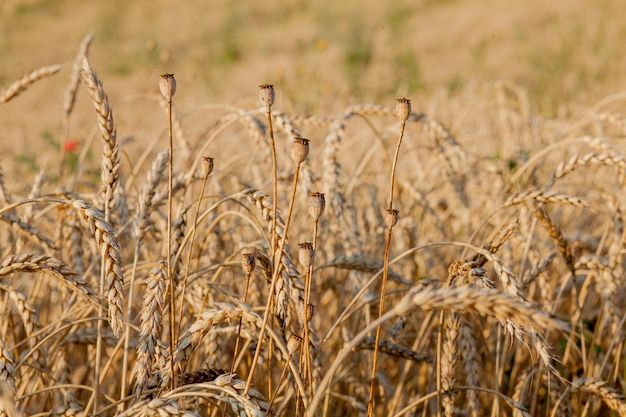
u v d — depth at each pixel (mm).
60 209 5285
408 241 6395
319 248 6102
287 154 7602
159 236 5551
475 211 7148
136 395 3395
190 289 4594
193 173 4992
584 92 20844
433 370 4941
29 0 45406
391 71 25172
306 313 3326
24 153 13141
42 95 24219
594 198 7922
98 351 3922
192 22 41562
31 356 4395
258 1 44938
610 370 5562
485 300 2371
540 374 5348
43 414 4000
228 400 2951
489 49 29141
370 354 5414
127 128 14898
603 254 7242
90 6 46312
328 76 22750
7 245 6352
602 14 32219
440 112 11102
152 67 31469
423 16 37625
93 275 5426
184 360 3535
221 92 23531
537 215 4660
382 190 7812
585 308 6609
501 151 7898
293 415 4945
